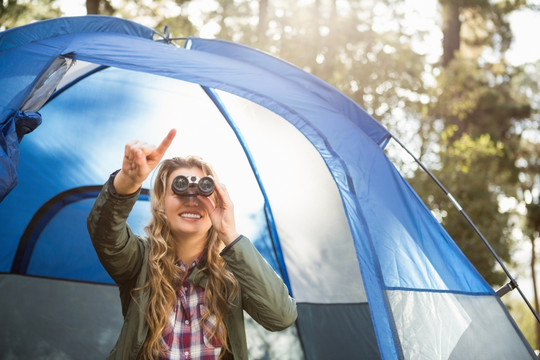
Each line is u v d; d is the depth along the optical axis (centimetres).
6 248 419
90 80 384
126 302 217
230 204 211
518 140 1652
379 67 1053
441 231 294
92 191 420
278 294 208
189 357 206
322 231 401
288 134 380
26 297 415
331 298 411
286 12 1068
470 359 264
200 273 214
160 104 393
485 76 1653
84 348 411
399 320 255
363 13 1094
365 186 278
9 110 248
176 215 213
